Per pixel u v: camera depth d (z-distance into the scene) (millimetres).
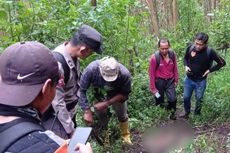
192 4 12906
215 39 9727
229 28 9523
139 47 8336
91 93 5621
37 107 1496
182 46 11008
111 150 5895
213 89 8352
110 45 6895
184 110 7684
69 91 3664
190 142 5895
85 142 1592
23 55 1459
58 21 5996
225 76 8852
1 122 1376
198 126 7113
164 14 13641
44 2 5984
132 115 7449
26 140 1335
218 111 7469
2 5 5453
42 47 1508
